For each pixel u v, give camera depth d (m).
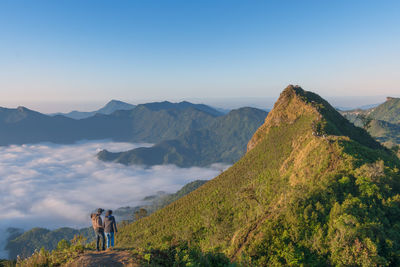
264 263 34.00
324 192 42.50
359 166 50.22
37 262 11.24
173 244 14.24
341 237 32.66
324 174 52.38
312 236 35.53
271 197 67.56
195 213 96.88
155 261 11.66
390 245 31.81
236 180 111.50
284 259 33.84
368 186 42.38
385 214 38.91
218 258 14.98
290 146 105.38
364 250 30.70
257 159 120.62
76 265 10.55
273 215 43.34
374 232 33.47
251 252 35.38
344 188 43.78
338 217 36.12
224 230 63.56
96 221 14.98
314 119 103.88
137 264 10.66
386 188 42.81
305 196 42.91
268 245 36.19
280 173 84.06
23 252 11.70
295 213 39.66
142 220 122.38
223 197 99.44
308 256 33.50
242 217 68.31
